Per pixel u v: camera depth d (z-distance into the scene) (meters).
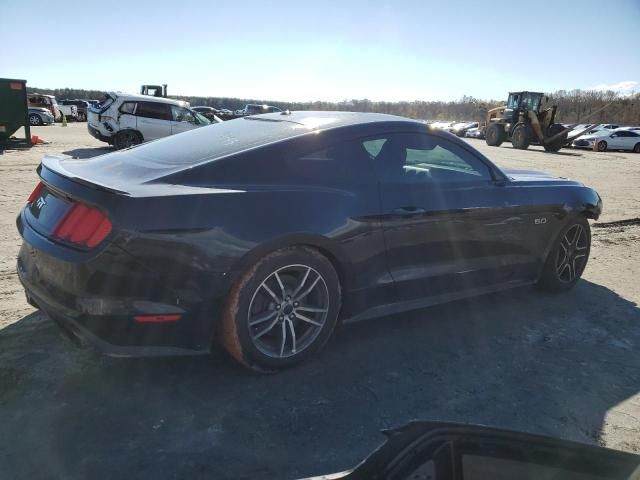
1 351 3.10
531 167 16.17
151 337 2.59
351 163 3.25
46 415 2.54
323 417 2.67
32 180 9.21
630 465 1.43
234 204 2.72
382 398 2.88
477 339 3.69
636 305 4.51
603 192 10.88
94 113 15.70
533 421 2.75
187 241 2.57
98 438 2.41
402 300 3.46
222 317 2.78
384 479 1.39
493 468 1.41
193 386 2.87
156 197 2.55
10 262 4.66
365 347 3.47
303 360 3.10
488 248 3.90
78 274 2.52
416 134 3.60
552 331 3.89
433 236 3.52
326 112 3.75
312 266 2.98
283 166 3.01
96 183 2.61
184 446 2.39
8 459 2.24
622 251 6.25
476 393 2.99
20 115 15.52
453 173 3.78
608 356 3.55
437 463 1.42
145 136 15.84
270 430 2.54
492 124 28.20
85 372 2.94
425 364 3.29
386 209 3.26
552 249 4.46
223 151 3.01
